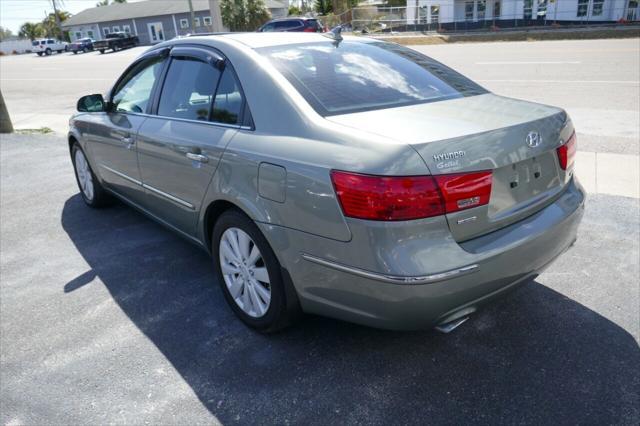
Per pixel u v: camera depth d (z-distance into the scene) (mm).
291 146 2469
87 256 4172
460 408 2352
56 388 2611
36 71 26953
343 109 2580
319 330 2980
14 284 3748
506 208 2387
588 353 2686
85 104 4137
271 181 2514
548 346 2756
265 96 2715
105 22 50625
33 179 6645
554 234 2545
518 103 2865
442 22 33219
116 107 4223
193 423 2342
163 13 47438
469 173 2178
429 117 2473
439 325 2307
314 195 2309
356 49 3322
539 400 2377
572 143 2793
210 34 3520
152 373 2689
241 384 2574
